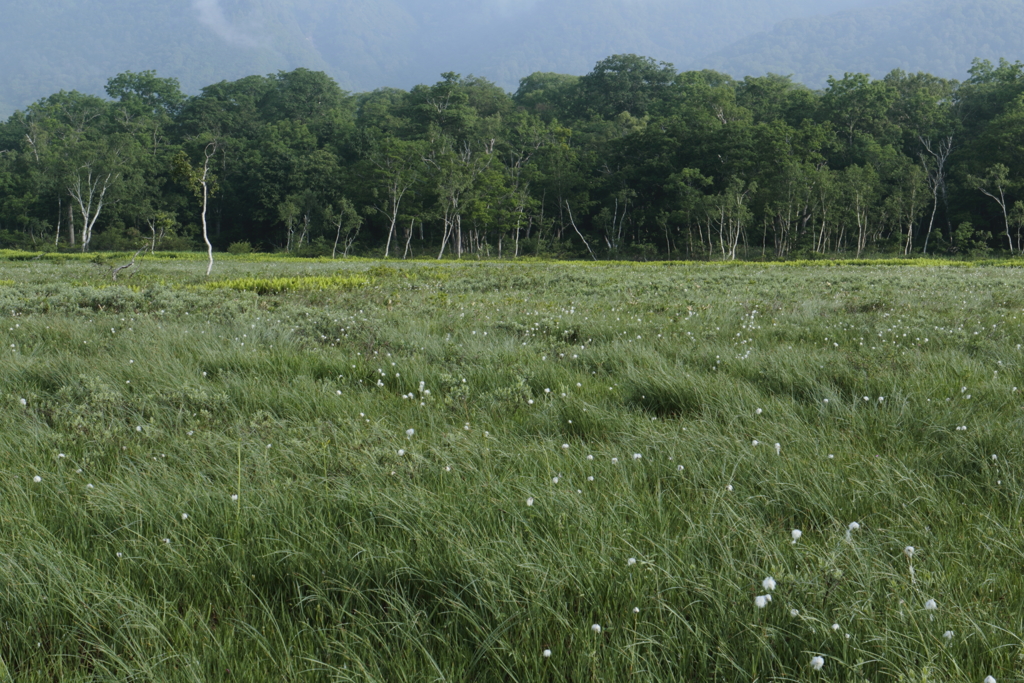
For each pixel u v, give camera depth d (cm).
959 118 8912
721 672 211
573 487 343
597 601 241
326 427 454
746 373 634
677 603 242
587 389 581
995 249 7112
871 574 244
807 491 333
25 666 224
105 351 777
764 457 377
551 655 215
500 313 1262
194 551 279
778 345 816
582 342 900
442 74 10375
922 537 287
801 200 7169
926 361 653
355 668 213
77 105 11425
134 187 9175
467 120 10075
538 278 2444
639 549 276
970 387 535
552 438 439
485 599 243
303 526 298
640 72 12238
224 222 10300
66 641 232
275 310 1370
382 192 8906
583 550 270
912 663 205
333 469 374
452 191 7906
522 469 371
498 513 312
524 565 251
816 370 612
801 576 246
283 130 10338
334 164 9550
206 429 463
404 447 405
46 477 361
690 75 12044
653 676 205
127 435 451
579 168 9438
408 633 226
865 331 916
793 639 222
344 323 1053
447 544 275
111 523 313
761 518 307
